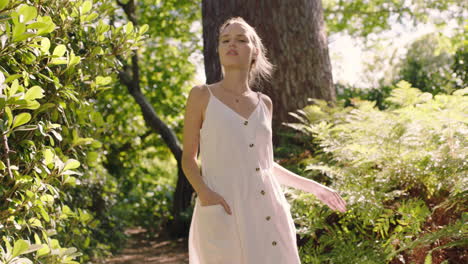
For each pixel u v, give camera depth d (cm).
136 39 270
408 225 318
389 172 346
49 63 203
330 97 609
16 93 181
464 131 343
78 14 238
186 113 244
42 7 215
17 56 203
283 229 238
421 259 303
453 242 279
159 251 750
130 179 1191
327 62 618
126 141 1195
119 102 1161
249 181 234
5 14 161
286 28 590
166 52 1198
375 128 391
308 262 354
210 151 237
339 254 332
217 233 229
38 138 224
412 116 387
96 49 248
